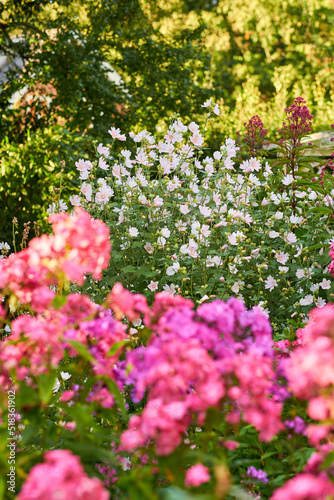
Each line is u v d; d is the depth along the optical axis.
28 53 9.48
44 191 7.22
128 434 1.93
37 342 2.04
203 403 1.80
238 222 4.44
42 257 2.16
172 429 1.73
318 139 6.57
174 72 10.28
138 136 4.78
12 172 7.21
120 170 4.72
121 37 10.31
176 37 10.64
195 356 1.79
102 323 2.15
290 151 5.40
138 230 4.50
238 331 2.21
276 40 21.36
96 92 9.74
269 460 2.34
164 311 2.20
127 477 1.74
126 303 2.21
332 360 1.72
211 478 2.09
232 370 1.89
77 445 1.91
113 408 2.61
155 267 4.43
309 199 4.95
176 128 4.85
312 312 1.99
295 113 5.39
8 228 7.38
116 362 2.23
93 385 2.24
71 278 2.16
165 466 1.78
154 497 1.70
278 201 4.67
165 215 4.50
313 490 1.43
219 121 10.77
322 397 1.75
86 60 9.64
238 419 1.95
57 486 1.37
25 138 9.29
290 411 2.14
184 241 4.64
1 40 9.20
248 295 4.52
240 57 21.03
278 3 21.28
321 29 21.55
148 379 1.84
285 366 2.00
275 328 4.14
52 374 2.01
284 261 4.43
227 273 4.42
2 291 2.37
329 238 4.51
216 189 4.81
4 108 9.25
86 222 2.19
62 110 9.77
